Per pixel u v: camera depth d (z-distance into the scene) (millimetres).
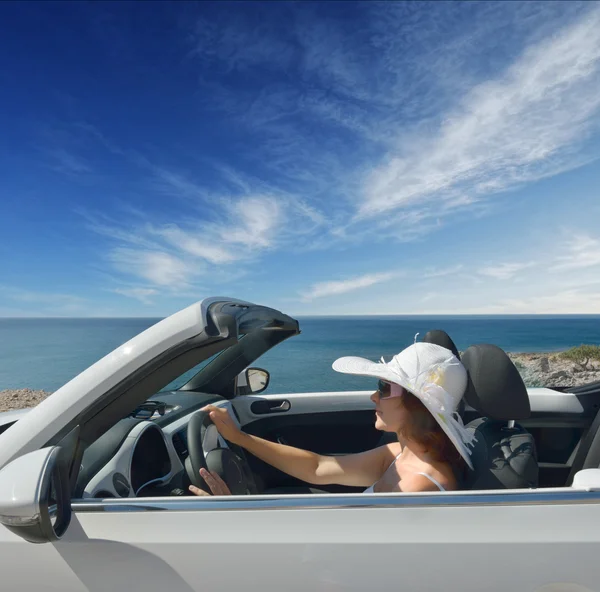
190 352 1507
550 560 1365
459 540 1386
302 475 2221
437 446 1831
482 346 1926
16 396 13109
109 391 1513
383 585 1376
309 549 1404
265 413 3498
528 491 1463
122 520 1482
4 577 1489
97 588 1449
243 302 2070
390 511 1446
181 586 1425
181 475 2277
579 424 3182
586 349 20516
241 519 1464
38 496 1279
